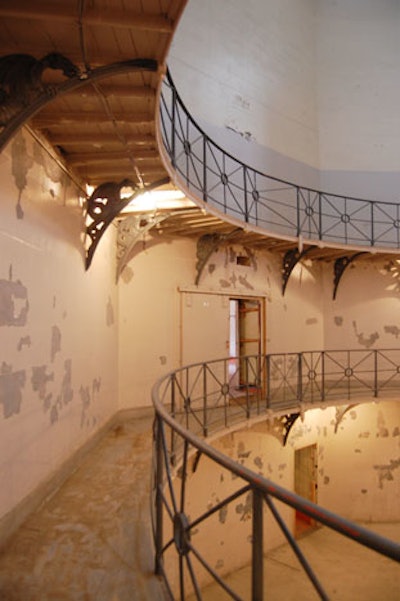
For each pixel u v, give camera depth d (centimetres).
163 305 554
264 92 696
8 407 230
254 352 679
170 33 180
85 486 305
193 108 595
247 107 670
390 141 781
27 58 194
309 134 757
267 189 689
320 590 98
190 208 458
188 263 583
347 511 689
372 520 693
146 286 540
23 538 232
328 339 754
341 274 749
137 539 234
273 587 516
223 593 502
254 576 123
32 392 261
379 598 501
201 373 586
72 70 198
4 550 221
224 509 539
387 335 754
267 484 119
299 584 521
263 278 675
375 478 700
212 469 520
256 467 582
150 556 219
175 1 162
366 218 768
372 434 707
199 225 527
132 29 179
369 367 752
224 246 626
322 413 686
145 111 254
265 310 671
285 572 543
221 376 609
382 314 758
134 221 488
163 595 188
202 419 501
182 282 574
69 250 332
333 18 793
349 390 624
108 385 457
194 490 496
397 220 721
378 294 761
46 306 285
